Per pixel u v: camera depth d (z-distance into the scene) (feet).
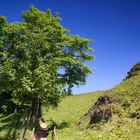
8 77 90.27
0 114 165.07
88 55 122.11
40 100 107.34
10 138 117.80
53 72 96.27
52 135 107.34
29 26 97.04
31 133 105.19
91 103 169.27
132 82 133.28
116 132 89.15
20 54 93.45
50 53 96.48
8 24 103.09
